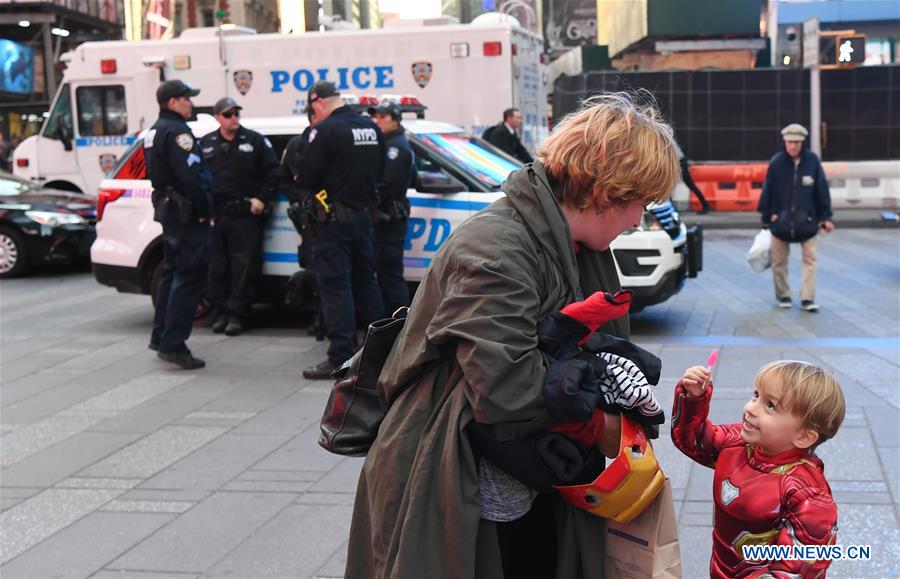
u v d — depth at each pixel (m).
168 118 7.14
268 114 13.95
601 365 1.99
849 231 15.80
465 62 13.39
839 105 18.08
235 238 8.43
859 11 29.75
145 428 5.84
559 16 42.88
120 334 8.80
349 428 2.30
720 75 18.06
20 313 10.13
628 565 2.07
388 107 7.67
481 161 8.38
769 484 2.37
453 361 2.06
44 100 31.14
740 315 9.07
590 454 2.04
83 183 15.22
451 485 1.98
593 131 2.05
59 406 6.40
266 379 6.98
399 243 7.81
